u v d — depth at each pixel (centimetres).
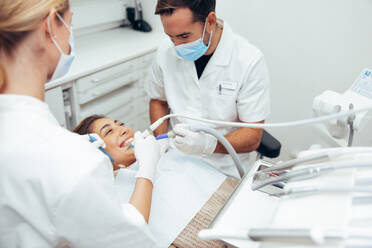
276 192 70
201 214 90
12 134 53
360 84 107
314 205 48
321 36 174
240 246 58
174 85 134
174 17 97
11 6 51
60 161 54
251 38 199
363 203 46
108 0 221
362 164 50
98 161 57
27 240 58
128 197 98
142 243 63
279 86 202
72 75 156
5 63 54
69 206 53
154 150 87
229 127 131
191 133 104
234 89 120
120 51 191
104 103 188
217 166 127
